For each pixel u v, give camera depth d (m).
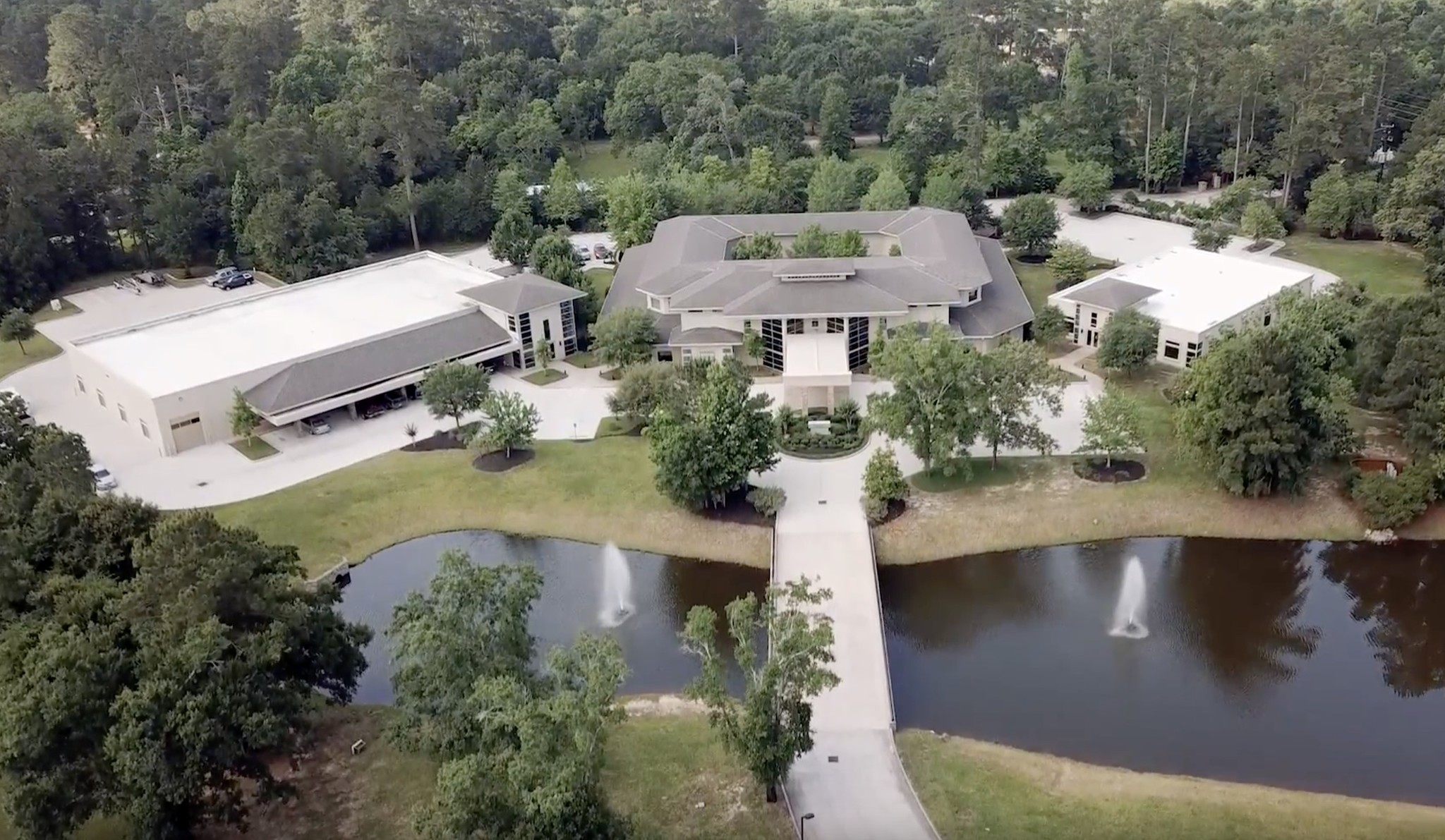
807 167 159.75
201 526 56.09
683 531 81.44
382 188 163.88
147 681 50.03
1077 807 54.34
